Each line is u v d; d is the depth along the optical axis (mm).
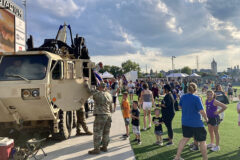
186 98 4391
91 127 8188
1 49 14242
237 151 5188
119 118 9703
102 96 5145
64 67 5926
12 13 15734
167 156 4883
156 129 5738
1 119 5289
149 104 7637
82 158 4891
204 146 4246
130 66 109438
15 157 4383
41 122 5828
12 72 5266
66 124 6473
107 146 5719
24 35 17719
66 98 5422
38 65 5340
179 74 38625
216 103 5219
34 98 4906
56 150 5504
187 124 4309
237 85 45750
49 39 7637
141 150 5336
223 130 7344
